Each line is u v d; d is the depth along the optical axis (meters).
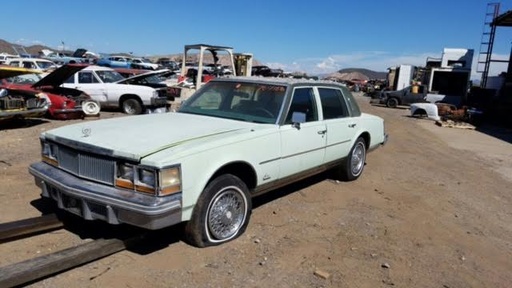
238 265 3.71
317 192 6.06
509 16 25.97
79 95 12.91
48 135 4.12
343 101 6.19
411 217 5.37
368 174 7.48
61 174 3.92
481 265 4.17
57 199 3.90
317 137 5.36
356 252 4.19
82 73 14.59
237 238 4.25
